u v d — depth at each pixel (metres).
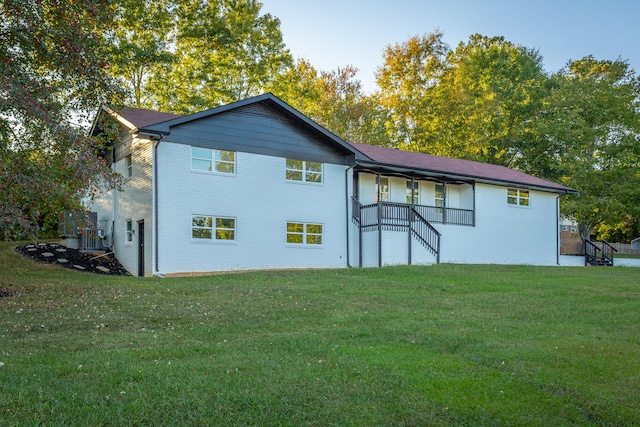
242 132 19.66
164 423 4.95
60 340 7.84
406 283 14.58
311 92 38.72
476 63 46.25
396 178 25.42
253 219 19.66
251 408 5.32
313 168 21.47
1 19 11.49
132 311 10.13
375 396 5.78
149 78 31.61
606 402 5.84
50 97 11.94
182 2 30.61
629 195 37.09
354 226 22.47
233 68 33.78
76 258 19.69
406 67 41.91
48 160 12.08
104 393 5.52
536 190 29.75
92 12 12.63
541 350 7.74
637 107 38.81
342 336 8.47
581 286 14.84
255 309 10.55
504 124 42.81
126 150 19.98
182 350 7.36
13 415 4.95
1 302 10.82
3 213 10.81
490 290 13.91
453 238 25.55
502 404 5.71
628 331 9.24
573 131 36.94
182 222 18.08
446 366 6.88
